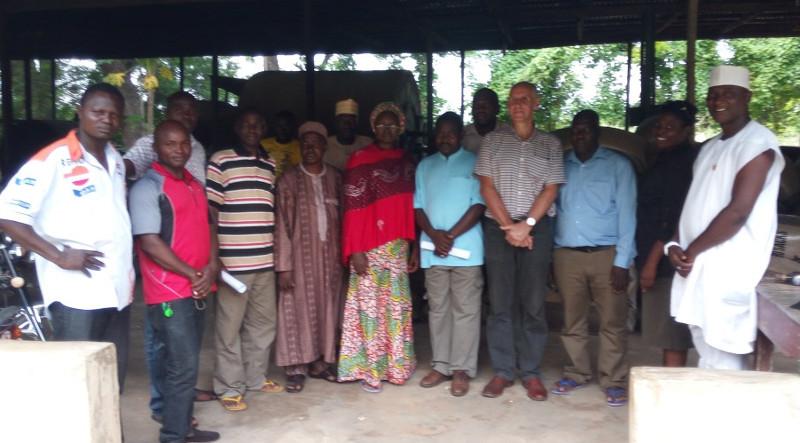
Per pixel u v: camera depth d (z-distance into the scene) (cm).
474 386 415
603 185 382
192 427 336
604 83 1662
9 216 257
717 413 203
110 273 277
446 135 401
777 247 329
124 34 952
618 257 379
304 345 402
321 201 408
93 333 278
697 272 287
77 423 218
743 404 201
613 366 393
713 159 293
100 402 226
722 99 285
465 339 402
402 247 411
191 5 781
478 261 399
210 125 898
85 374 218
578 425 358
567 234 390
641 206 376
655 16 800
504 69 1677
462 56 1056
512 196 378
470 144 459
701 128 1533
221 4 777
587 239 384
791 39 1448
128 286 290
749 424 202
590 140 383
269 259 385
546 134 387
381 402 390
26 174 260
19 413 219
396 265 408
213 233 352
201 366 448
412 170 414
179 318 303
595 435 346
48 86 1555
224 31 931
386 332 412
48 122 932
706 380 206
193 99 360
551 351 491
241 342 400
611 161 385
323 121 790
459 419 365
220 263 368
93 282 273
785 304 243
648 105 767
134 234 298
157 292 302
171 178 304
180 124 305
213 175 366
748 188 271
